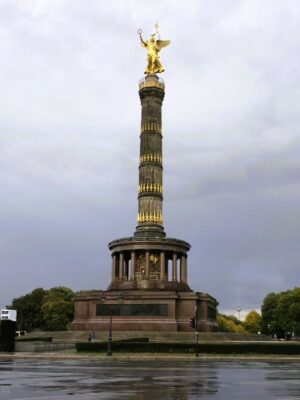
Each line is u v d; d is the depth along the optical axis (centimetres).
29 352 6069
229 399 1820
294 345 5416
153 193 8831
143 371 3206
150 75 9369
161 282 8325
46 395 1898
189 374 2997
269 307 15462
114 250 8781
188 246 8912
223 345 5447
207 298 8000
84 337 7494
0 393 1972
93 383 2388
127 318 7831
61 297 12500
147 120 9106
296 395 1964
